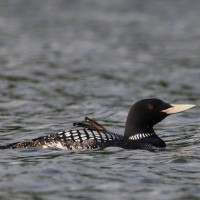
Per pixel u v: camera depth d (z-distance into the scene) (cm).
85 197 856
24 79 1977
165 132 1316
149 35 3036
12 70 2136
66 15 3634
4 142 1209
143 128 1170
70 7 3894
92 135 1125
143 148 1138
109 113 1514
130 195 864
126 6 3931
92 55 2495
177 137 1262
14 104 1612
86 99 1689
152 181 928
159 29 3219
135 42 2836
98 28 3238
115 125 1391
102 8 3884
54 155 1062
